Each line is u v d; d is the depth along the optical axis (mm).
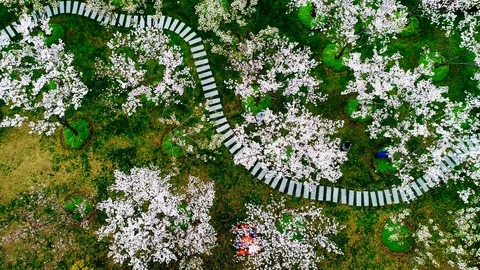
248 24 30922
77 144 27828
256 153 24438
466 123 28250
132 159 28016
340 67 29750
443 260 26312
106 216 26875
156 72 29719
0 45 24547
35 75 29594
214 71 29859
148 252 23359
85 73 29625
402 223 26172
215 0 25734
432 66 29016
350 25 26719
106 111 28859
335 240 26703
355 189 27594
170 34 30641
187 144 28172
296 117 24750
